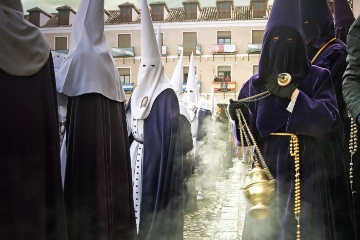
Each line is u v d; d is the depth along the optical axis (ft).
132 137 13.99
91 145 10.00
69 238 9.78
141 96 13.53
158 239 12.72
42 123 7.93
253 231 8.89
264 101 8.89
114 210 10.51
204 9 70.33
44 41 8.12
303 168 8.55
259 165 8.00
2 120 7.49
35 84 7.88
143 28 13.60
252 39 70.38
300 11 9.45
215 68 71.31
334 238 8.52
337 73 10.02
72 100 10.16
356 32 8.25
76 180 9.89
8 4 7.72
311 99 8.61
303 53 8.71
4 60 7.50
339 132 9.37
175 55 65.36
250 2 70.13
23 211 7.61
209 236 16.01
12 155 7.54
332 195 9.10
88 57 10.24
